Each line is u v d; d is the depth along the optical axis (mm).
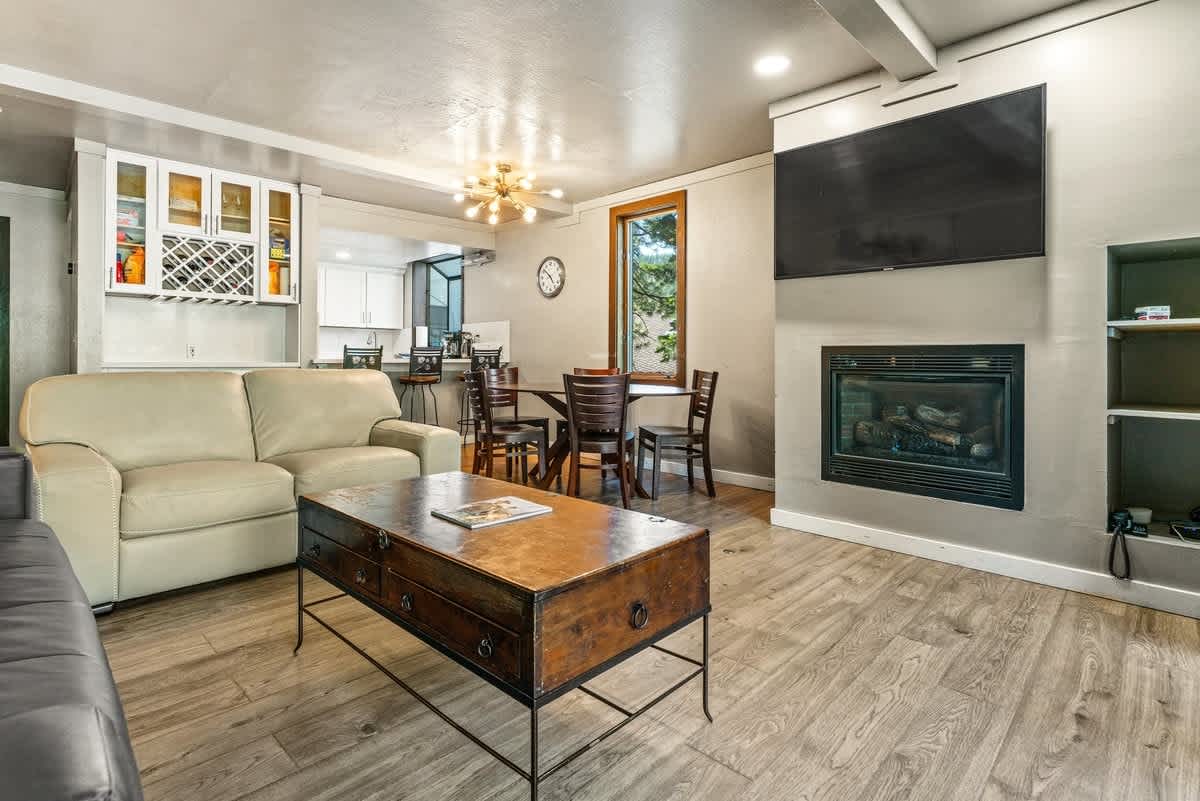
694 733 1585
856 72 3191
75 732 674
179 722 1604
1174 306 2678
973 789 1374
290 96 3600
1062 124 2586
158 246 4324
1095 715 1663
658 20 2766
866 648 2055
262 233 4820
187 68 3256
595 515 1794
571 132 4152
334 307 8867
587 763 1464
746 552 3084
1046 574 2641
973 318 2832
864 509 3232
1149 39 2387
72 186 4410
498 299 6953
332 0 2627
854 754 1499
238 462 2713
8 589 1199
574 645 1271
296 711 1664
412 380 5914
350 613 2293
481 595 1312
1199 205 2291
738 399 4797
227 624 2191
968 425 2920
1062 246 2594
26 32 2895
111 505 2201
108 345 4488
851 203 3188
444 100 3635
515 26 2830
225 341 5012
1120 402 2787
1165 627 2213
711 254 4922
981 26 2719
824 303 3354
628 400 3873
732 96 3531
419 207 6055
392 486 2184
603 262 5762
